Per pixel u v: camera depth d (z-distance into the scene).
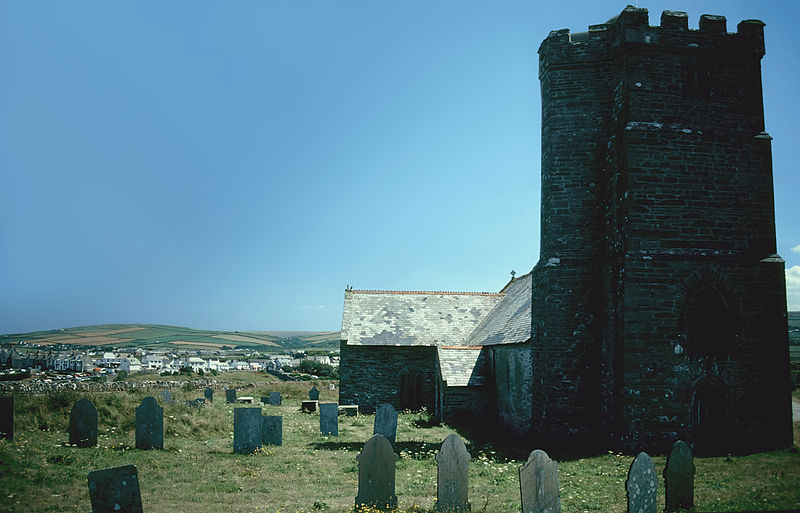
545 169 20.92
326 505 11.27
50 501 10.77
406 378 35.22
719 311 17.81
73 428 16.36
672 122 18.31
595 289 19.53
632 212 17.77
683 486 10.78
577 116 20.22
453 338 36.41
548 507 10.20
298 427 24.28
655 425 17.16
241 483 13.20
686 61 18.58
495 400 27.23
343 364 35.28
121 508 9.13
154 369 107.38
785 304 18.02
